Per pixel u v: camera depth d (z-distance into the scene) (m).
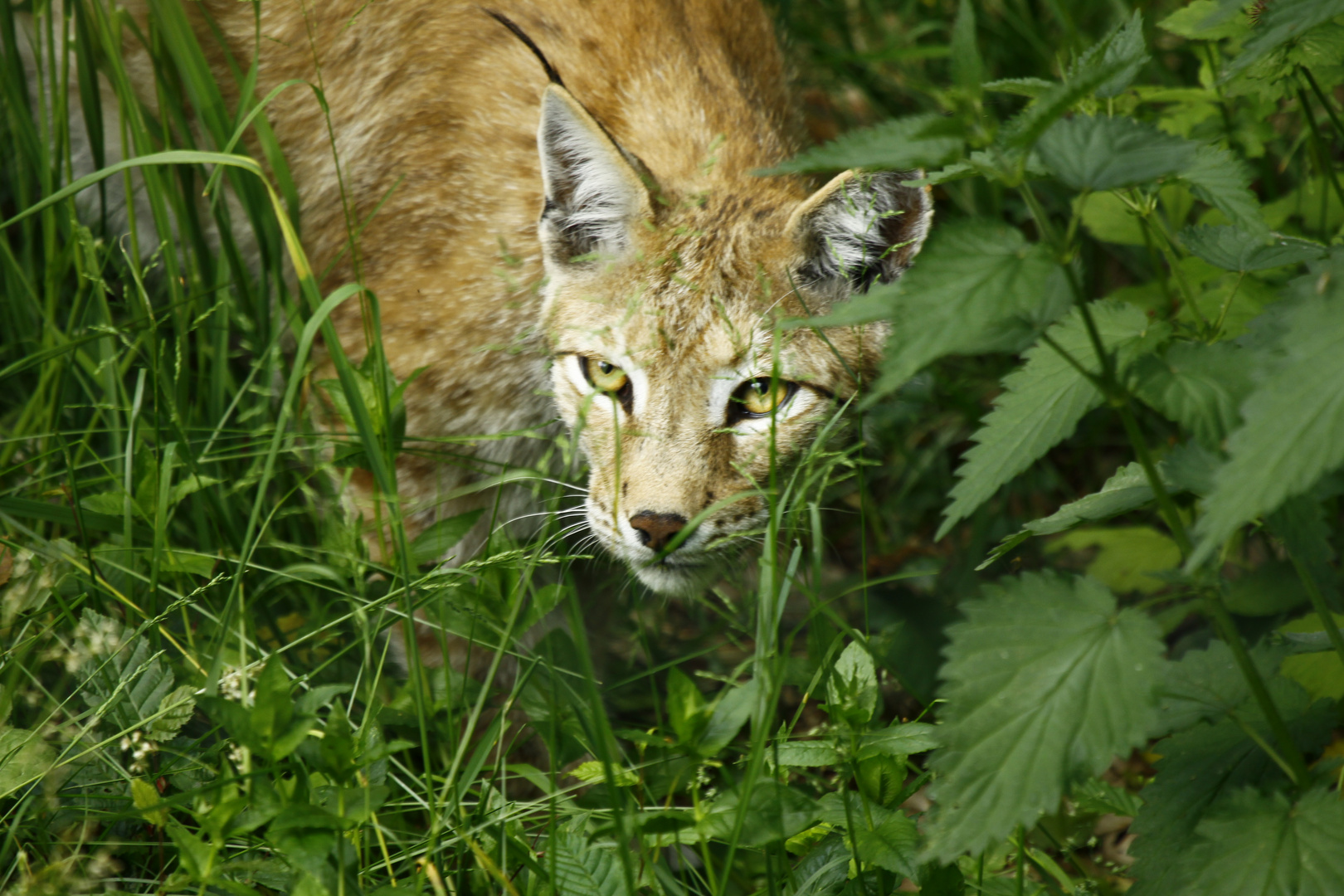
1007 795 3.11
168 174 6.57
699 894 4.75
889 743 4.09
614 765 4.36
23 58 7.73
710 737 3.80
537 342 6.46
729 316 5.79
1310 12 3.50
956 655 3.31
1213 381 3.37
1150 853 3.69
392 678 6.03
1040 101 3.17
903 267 6.04
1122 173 2.96
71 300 7.57
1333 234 6.55
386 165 7.02
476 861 4.30
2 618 4.81
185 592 5.34
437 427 6.65
